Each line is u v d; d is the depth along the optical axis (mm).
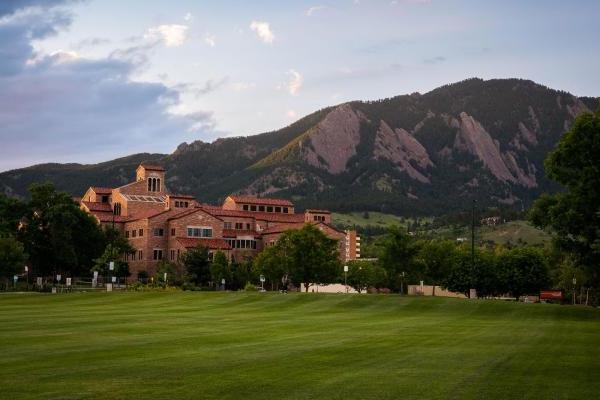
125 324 47094
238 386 22812
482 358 30328
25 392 21594
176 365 27266
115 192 178875
